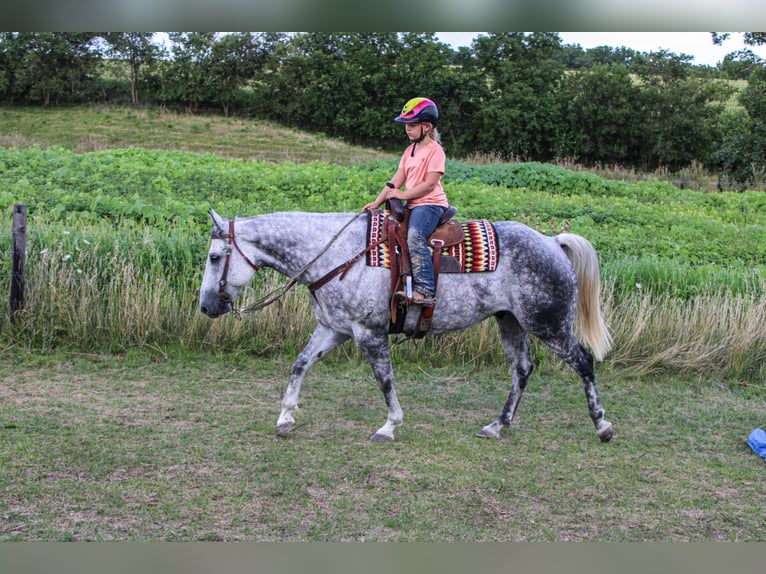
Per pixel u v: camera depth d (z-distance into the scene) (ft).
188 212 42.27
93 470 17.43
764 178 93.09
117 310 27.68
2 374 24.44
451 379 25.95
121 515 15.39
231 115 132.98
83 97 131.95
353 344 27.53
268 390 24.12
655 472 18.61
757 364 27.48
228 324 27.63
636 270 33.14
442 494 16.89
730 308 28.35
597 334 20.36
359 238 19.24
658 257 42.19
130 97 134.10
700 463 19.34
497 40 132.36
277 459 18.51
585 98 124.36
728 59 99.50
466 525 15.53
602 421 20.36
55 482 16.71
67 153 65.31
